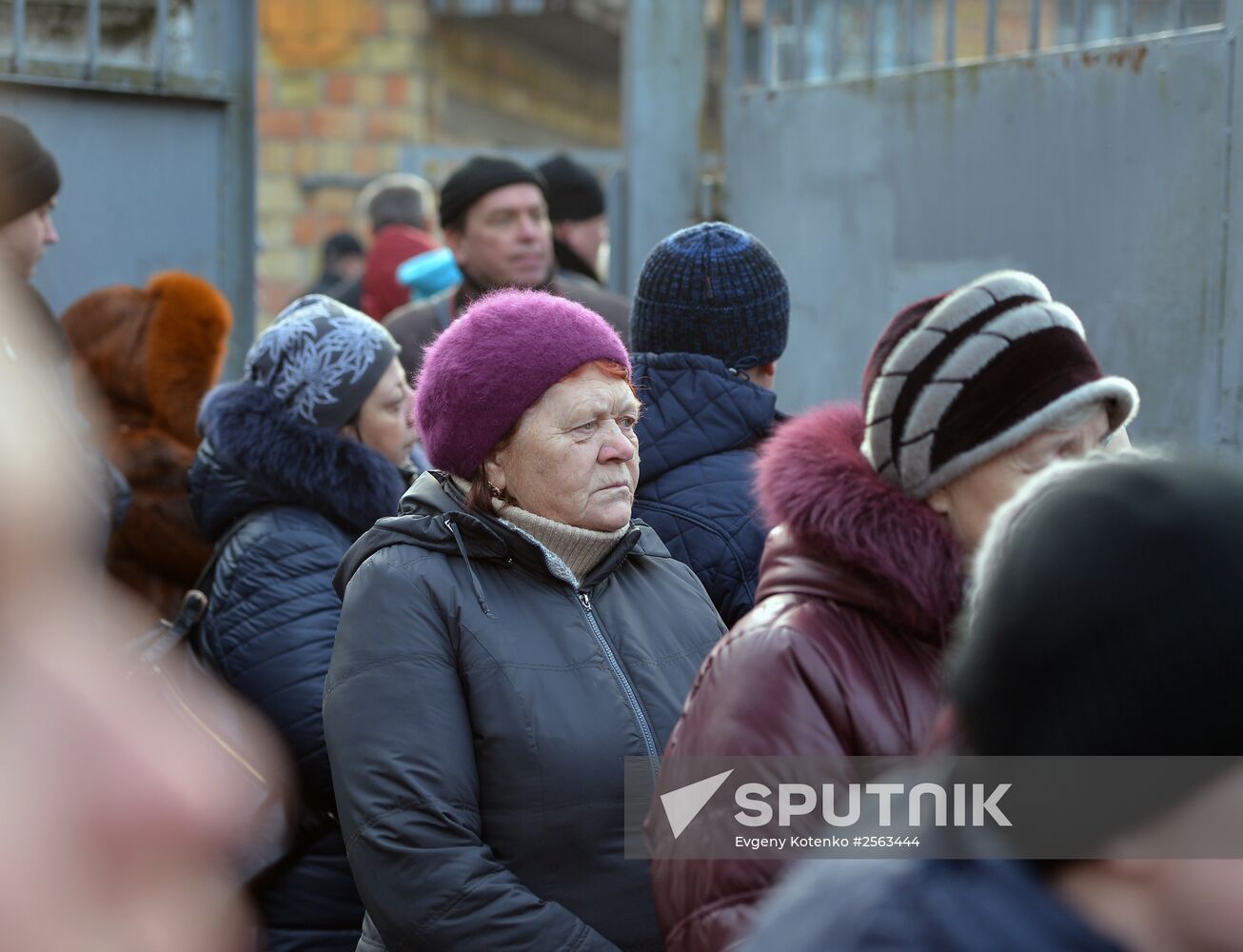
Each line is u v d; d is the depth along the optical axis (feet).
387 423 13.66
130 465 16.84
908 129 17.79
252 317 20.11
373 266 28.63
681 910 7.48
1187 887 4.43
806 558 8.11
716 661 7.87
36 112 17.88
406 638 9.82
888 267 18.13
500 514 10.48
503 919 9.28
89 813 3.89
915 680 7.74
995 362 8.08
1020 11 33.22
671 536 11.80
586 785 9.71
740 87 20.72
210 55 19.54
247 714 11.34
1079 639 4.39
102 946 3.84
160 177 19.12
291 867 11.96
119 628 11.18
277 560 12.57
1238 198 13.98
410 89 42.50
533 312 10.51
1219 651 4.28
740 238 12.91
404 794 9.47
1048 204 16.01
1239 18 13.99
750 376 13.04
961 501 8.27
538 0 43.73
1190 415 14.47
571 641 10.05
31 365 12.84
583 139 63.98
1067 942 4.50
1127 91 15.11
